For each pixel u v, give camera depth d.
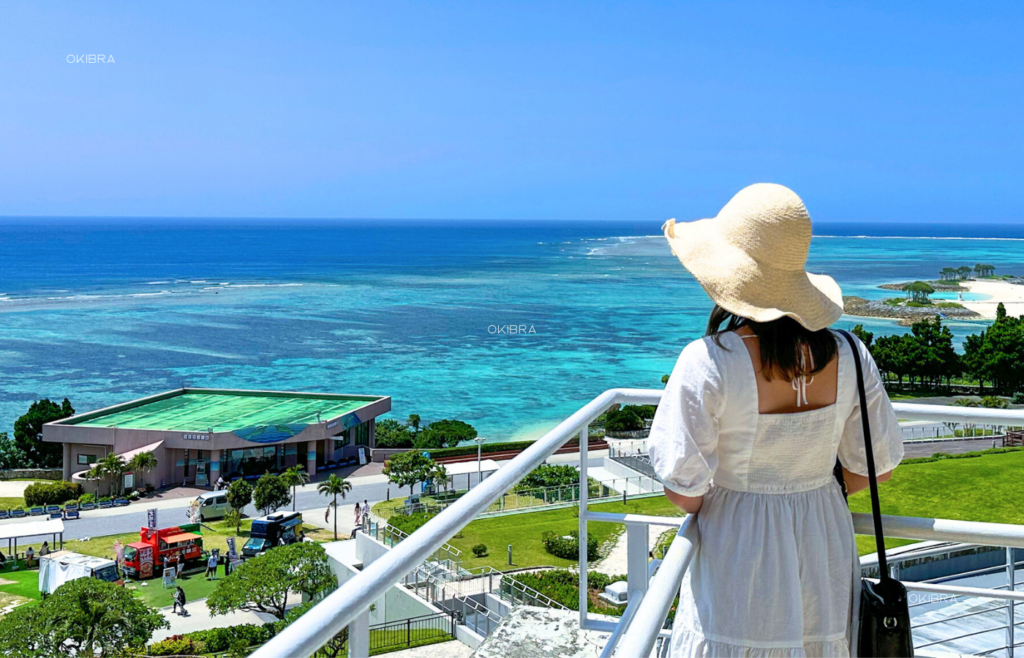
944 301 148.62
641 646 1.47
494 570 20.25
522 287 182.50
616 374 88.94
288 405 61.34
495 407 74.75
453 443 61.72
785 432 2.08
